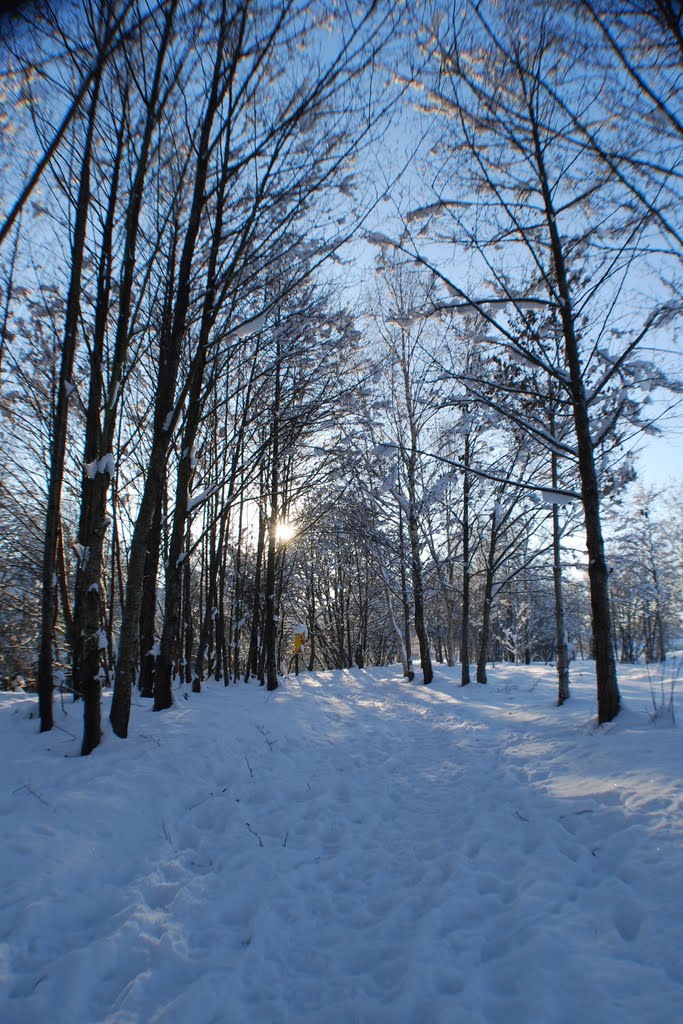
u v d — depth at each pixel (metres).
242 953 3.20
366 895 3.92
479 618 32.81
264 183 6.73
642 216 6.79
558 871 3.60
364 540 19.02
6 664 17.30
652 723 6.59
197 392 9.49
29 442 12.51
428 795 6.02
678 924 2.79
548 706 11.05
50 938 3.27
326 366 12.23
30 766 5.57
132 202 6.77
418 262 7.64
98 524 6.54
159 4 5.82
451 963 2.89
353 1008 2.66
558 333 8.61
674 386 7.59
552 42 6.14
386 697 15.39
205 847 4.81
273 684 14.74
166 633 9.16
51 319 9.31
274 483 15.28
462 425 13.05
